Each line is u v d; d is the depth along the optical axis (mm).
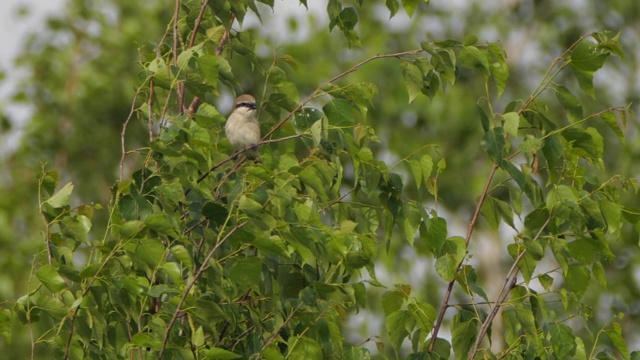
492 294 30875
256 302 10789
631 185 10953
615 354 25266
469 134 30391
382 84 30203
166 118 10602
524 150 10766
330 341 10195
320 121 9922
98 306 9789
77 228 10188
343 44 30703
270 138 12133
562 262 10789
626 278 28969
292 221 9648
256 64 12250
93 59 30250
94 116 30375
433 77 11383
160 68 10719
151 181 10188
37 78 30562
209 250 9938
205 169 10359
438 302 28750
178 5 11758
